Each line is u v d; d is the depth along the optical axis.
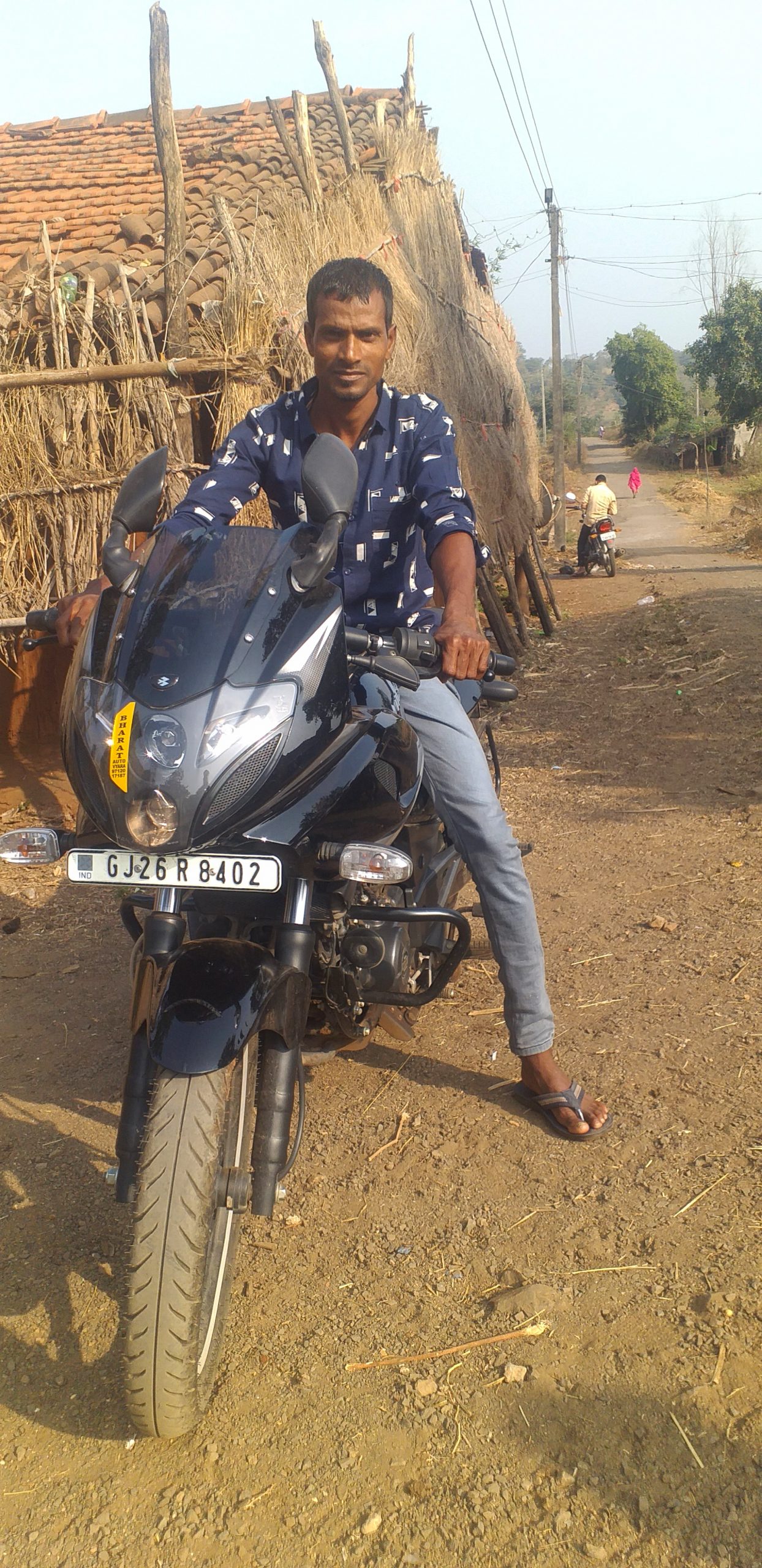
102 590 2.48
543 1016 3.03
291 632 2.18
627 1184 2.81
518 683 9.82
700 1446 2.05
